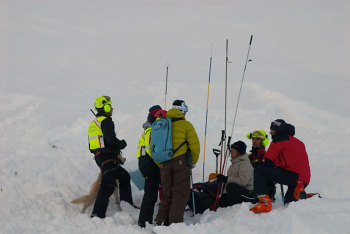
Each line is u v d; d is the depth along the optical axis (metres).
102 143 20.89
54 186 23.09
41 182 23.30
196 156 18.67
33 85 40.28
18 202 21.28
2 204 21.12
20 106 34.59
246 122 35.03
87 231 18.48
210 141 31.14
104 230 18.53
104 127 20.67
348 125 36.19
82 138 30.61
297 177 19.05
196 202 21.38
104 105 21.20
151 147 18.84
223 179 21.02
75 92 39.66
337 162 28.94
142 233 17.91
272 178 19.09
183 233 17.09
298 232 15.30
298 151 19.11
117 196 22.17
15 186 22.58
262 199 18.88
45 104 35.31
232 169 21.30
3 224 18.61
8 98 35.78
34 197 21.69
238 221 17.70
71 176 24.30
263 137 22.94
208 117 34.31
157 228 17.58
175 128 18.86
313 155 29.97
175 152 18.66
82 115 33.44
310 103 40.59
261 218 17.92
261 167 19.42
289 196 19.92
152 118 20.50
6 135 29.66
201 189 22.16
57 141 29.86
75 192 23.03
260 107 38.38
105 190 20.27
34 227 18.66
